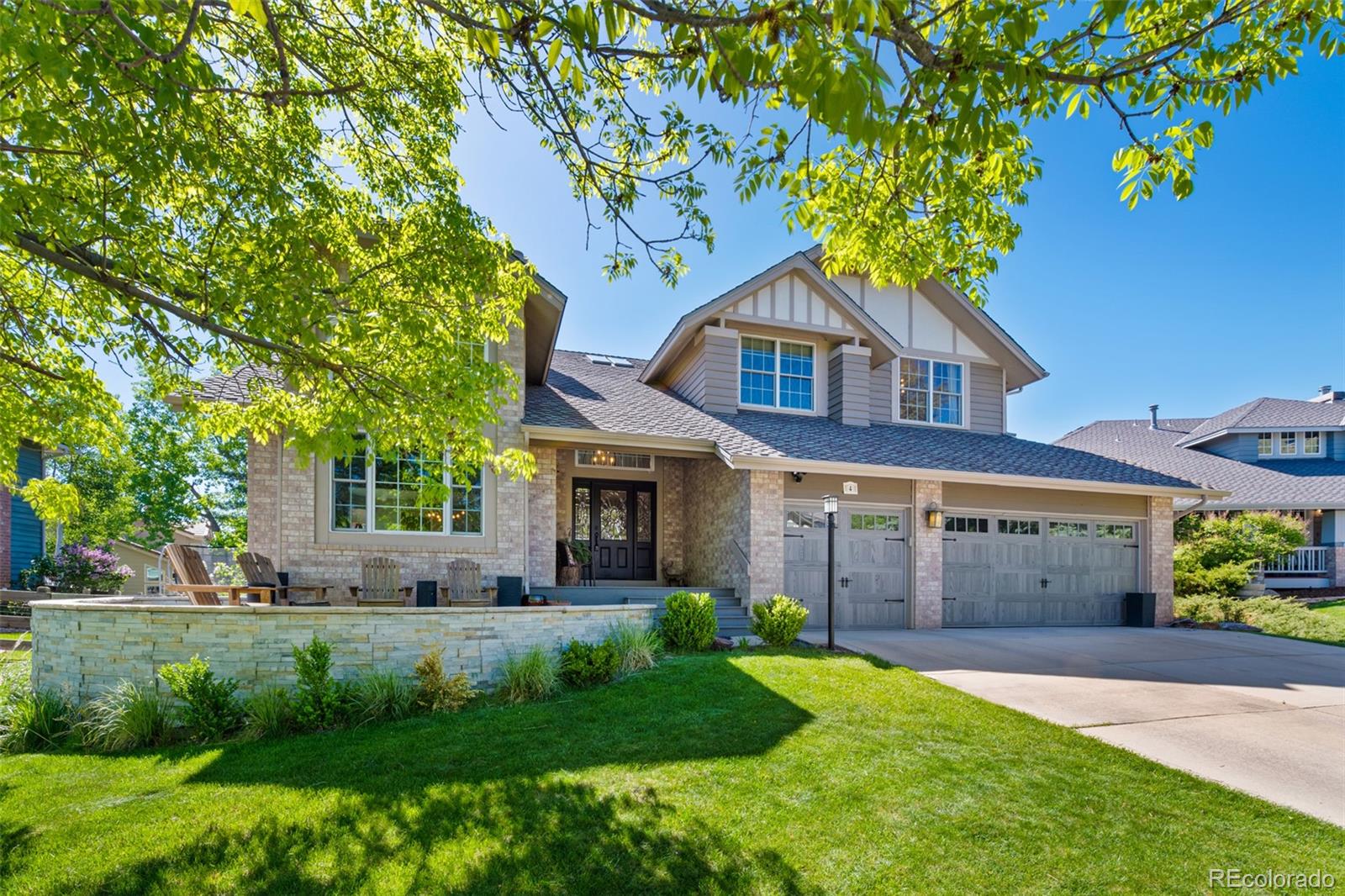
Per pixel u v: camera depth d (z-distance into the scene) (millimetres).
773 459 11273
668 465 14836
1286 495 21500
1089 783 4770
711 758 5176
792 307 14148
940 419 15539
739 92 2674
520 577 10719
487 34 3129
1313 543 21781
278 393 6133
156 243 4371
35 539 17891
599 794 4547
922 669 8289
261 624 6852
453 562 10203
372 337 5375
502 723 6113
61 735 6406
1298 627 13133
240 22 4590
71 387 5652
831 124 2285
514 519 10992
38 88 3588
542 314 10836
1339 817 4305
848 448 12750
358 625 7051
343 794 4645
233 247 4555
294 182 4996
